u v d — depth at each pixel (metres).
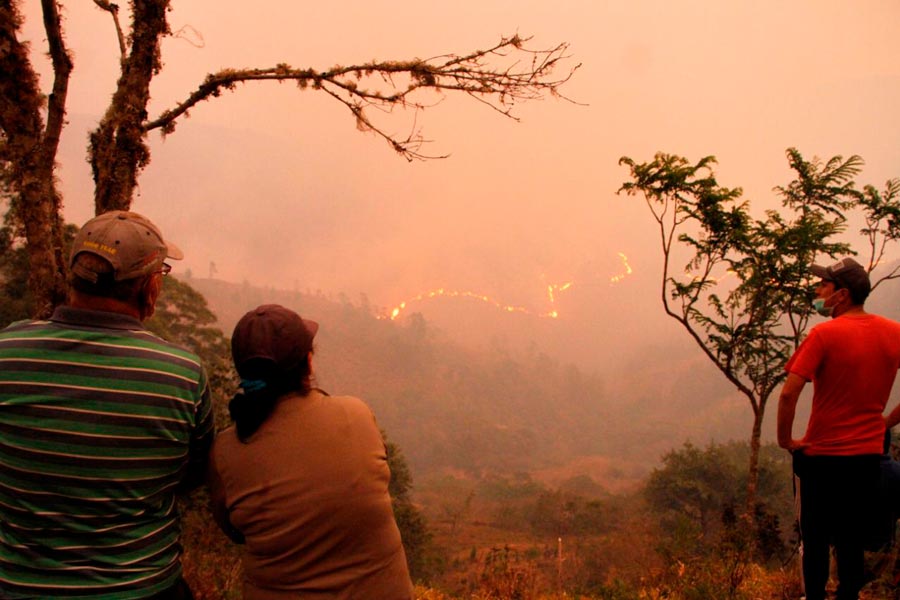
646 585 4.95
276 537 1.62
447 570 32.81
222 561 4.77
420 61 3.52
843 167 7.44
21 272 17.97
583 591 5.83
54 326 1.62
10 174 3.02
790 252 7.51
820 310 3.18
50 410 1.53
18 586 1.49
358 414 1.75
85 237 1.66
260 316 1.75
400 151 3.63
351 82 3.59
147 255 1.69
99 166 3.23
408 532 26.03
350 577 1.63
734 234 7.55
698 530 4.96
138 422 1.58
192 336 29.17
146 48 3.28
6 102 2.95
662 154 7.56
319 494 1.62
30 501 1.51
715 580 4.54
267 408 1.69
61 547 1.51
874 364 2.87
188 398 1.67
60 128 3.02
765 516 6.72
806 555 3.07
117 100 3.24
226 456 1.71
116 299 1.68
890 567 3.83
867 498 2.93
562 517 52.41
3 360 1.57
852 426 2.93
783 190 7.89
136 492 1.59
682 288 8.09
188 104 3.58
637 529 30.58
